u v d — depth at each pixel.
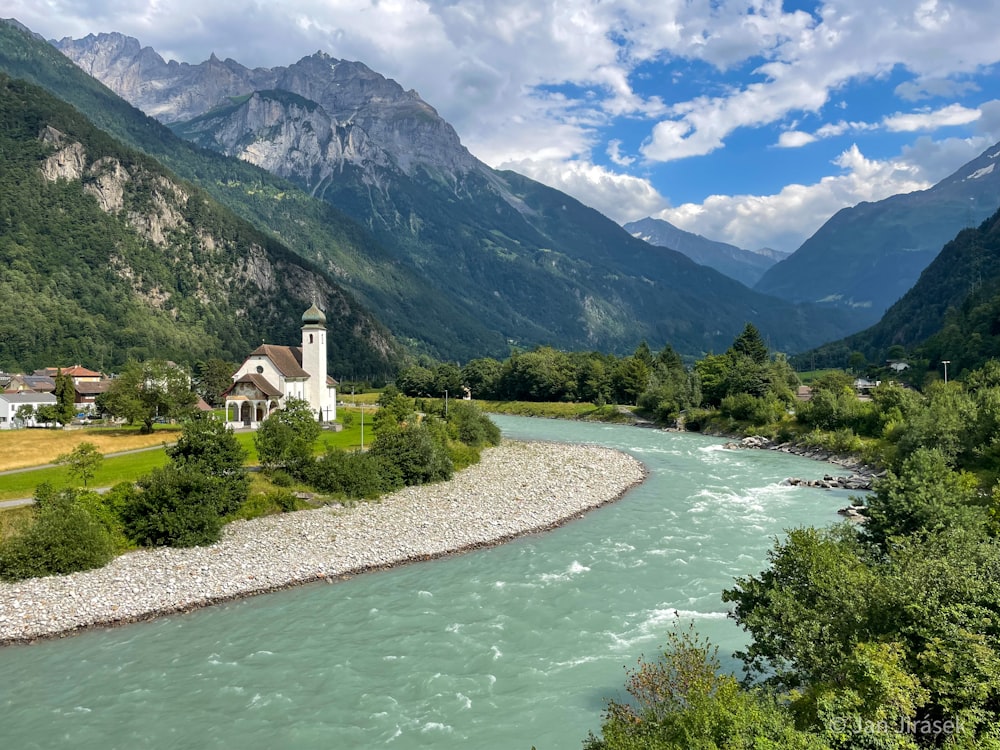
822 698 18.73
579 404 192.12
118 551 49.09
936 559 23.36
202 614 41.00
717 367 175.62
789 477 86.50
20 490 58.91
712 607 40.88
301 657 35.12
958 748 16.28
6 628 37.78
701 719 18.14
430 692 31.44
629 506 69.12
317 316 126.12
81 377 179.12
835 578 24.59
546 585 45.47
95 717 29.38
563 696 30.81
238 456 59.38
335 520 59.53
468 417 108.56
